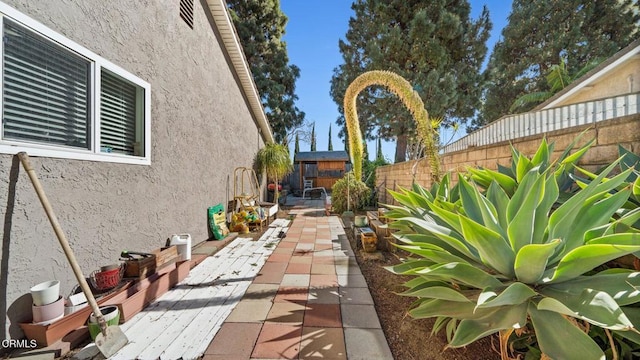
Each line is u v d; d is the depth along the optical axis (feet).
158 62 10.28
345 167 50.67
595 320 3.15
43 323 5.52
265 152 26.37
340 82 44.06
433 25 33.96
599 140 6.52
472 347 5.38
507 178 6.70
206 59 14.48
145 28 9.53
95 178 7.37
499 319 3.86
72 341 5.70
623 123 5.97
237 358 5.31
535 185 4.23
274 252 12.91
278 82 50.39
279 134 49.73
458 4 36.88
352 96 9.57
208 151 14.65
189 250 10.21
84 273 6.95
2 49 5.35
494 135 16.65
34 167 5.83
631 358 3.89
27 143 5.71
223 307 7.38
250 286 8.82
